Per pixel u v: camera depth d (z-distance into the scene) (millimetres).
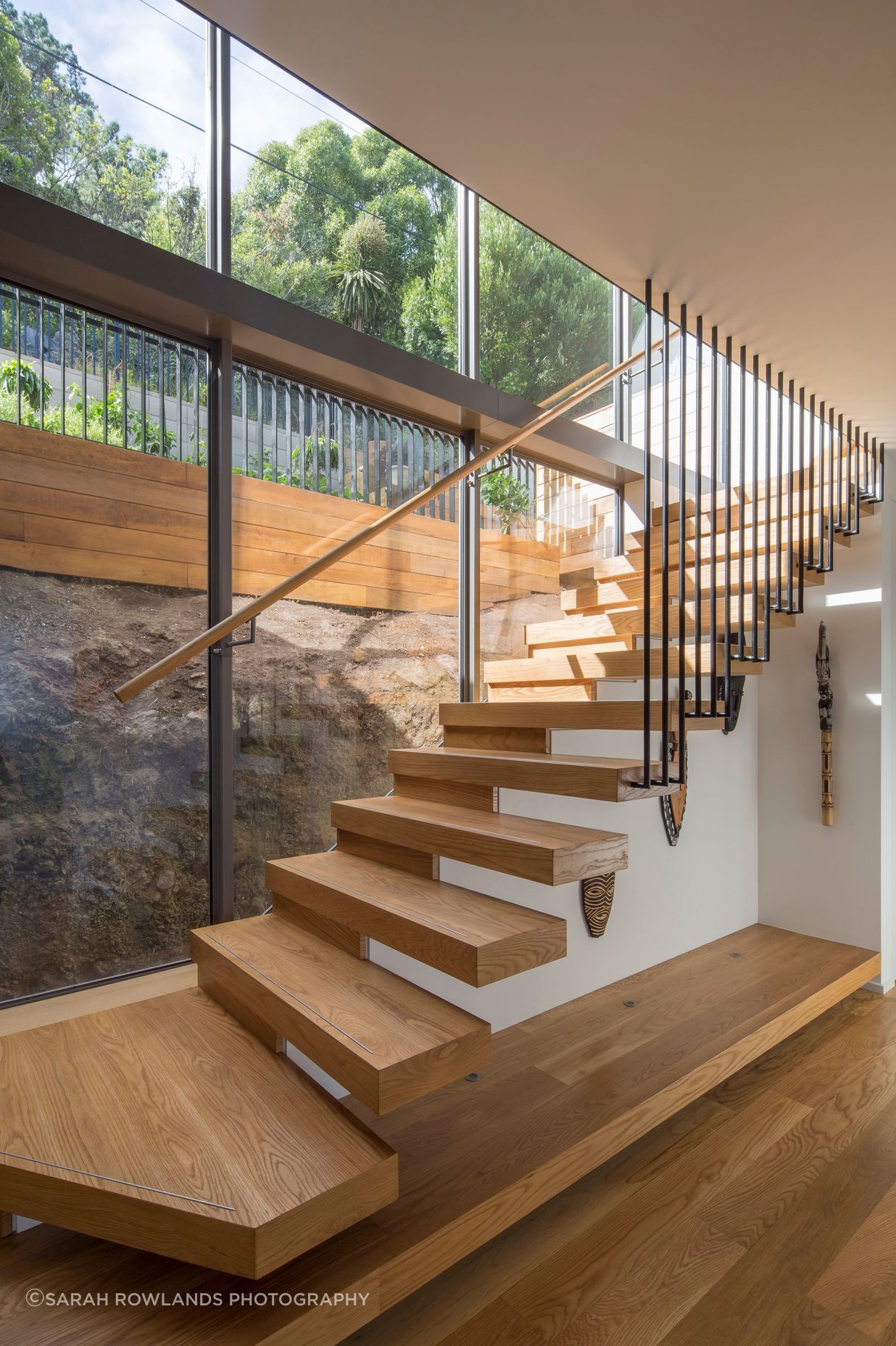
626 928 3197
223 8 1451
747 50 1546
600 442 4008
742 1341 1593
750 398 4500
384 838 2510
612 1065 2422
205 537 2660
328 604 3043
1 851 2232
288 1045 1962
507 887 2639
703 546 3701
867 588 3641
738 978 3186
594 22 1479
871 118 1722
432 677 3426
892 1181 2135
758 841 4039
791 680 3906
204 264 2742
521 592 3916
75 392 2396
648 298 2420
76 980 2361
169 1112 1678
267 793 2816
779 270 2348
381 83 1648
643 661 2521
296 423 2965
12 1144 1559
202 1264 1370
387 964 2260
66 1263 1568
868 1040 3041
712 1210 2010
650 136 1797
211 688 2643
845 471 3664
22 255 2148
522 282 3973
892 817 3666
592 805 2969
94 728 2404
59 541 2352
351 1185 1466
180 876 2570
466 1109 2168
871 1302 1699
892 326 2678
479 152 1860
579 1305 1683
